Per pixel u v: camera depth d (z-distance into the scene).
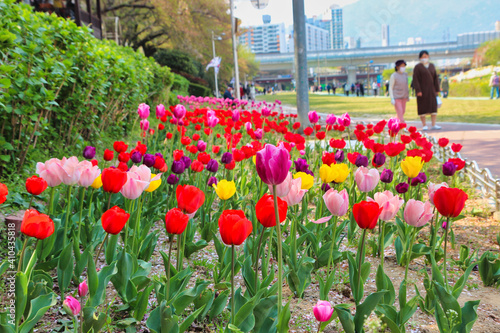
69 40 6.50
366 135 6.16
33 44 4.97
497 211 4.98
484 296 3.01
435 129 13.50
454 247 3.88
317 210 3.54
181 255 2.84
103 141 8.45
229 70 63.50
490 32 109.69
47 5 14.85
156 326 2.14
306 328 2.51
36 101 5.17
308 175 2.66
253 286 2.43
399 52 114.94
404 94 12.98
